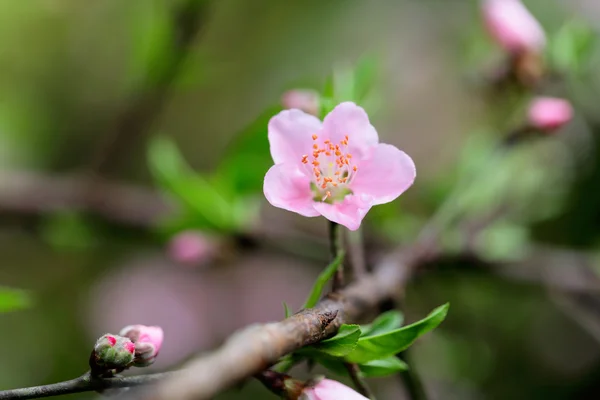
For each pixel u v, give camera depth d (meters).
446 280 0.59
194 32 0.54
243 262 0.75
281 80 0.84
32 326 0.71
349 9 0.86
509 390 0.62
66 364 0.70
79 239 0.63
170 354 0.72
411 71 0.83
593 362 0.63
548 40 0.60
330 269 0.39
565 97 0.59
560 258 0.56
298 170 0.40
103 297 0.74
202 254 0.54
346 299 0.39
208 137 0.82
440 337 0.60
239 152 0.51
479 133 0.59
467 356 0.61
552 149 0.60
